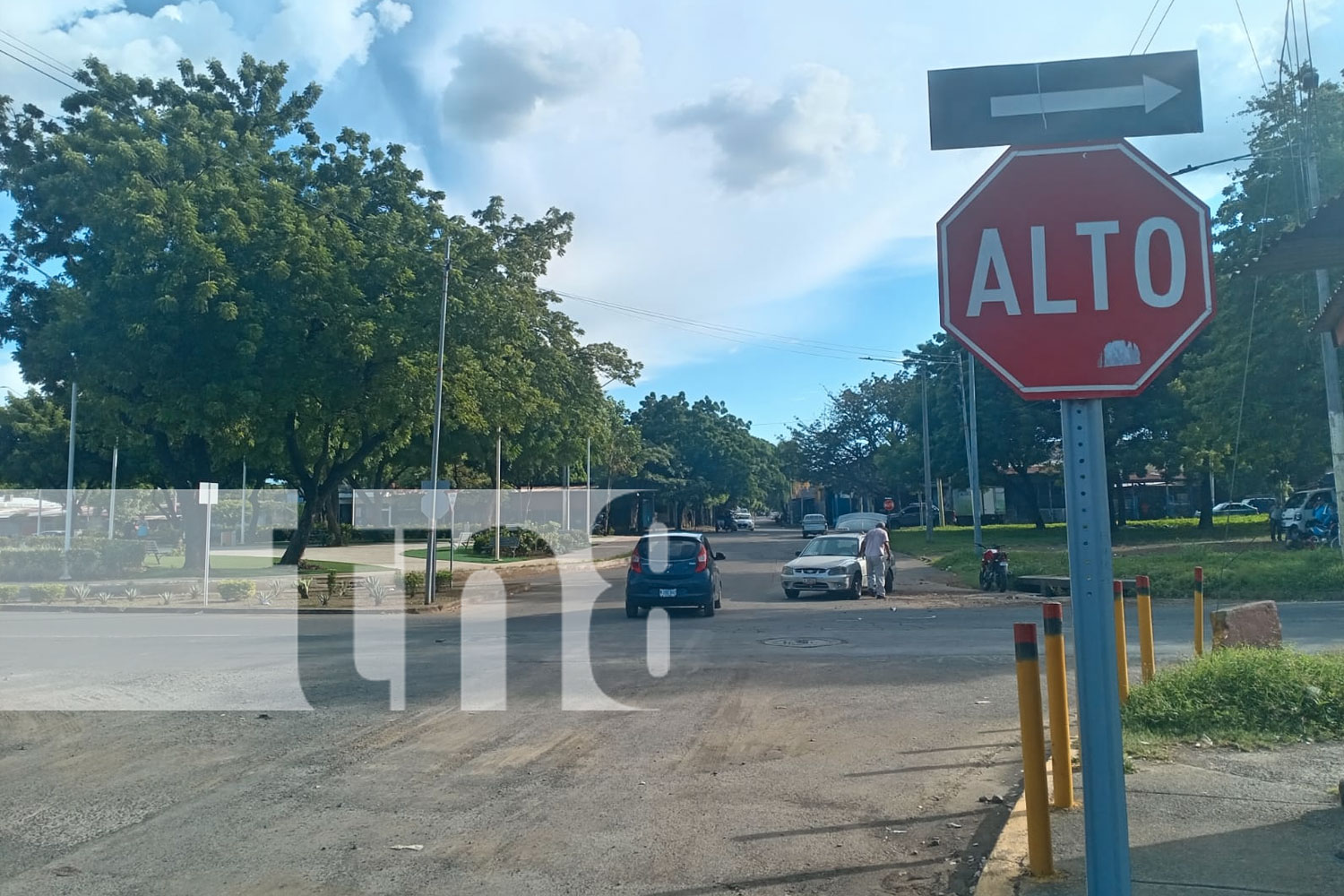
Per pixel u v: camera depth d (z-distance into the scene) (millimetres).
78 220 26984
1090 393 3568
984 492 71125
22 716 9344
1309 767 6668
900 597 22188
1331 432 20844
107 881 5273
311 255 25734
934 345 54188
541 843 5824
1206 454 37250
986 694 9945
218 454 33000
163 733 8625
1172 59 3686
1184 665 9094
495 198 34781
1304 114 22031
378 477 51562
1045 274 3629
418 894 5078
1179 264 3549
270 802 6648
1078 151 3646
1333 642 12430
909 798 6617
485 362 28734
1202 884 4688
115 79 28375
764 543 56594
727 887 5148
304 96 32344
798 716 9109
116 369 24875
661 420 85625
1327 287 20516
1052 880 4816
